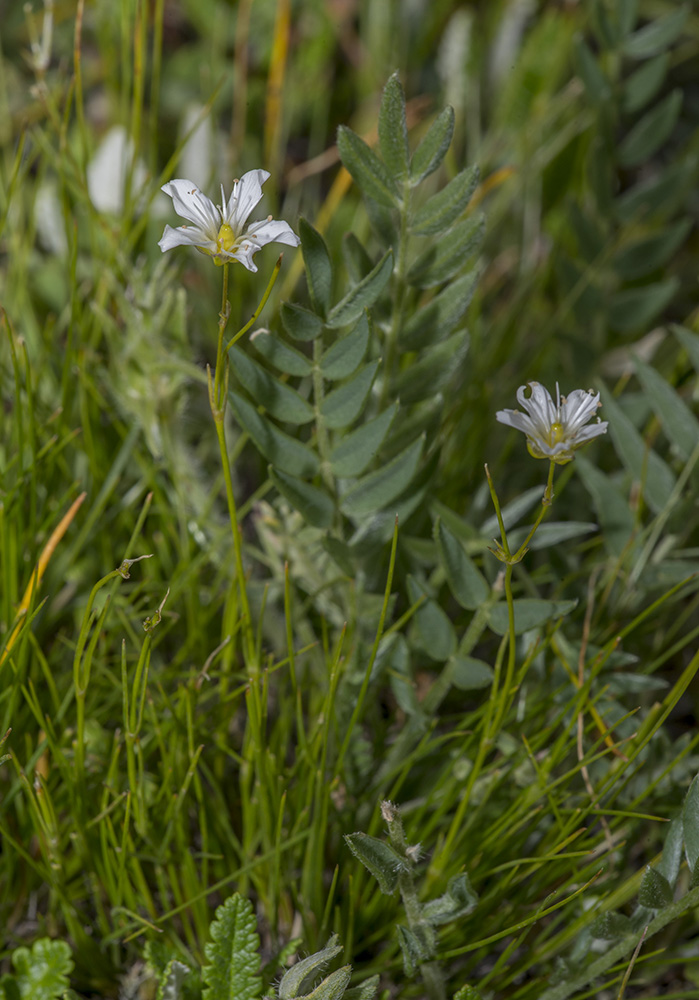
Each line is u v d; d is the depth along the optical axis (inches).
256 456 19.0
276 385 15.4
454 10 26.2
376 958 16.2
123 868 15.6
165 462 17.5
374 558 16.6
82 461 17.9
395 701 17.9
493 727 15.6
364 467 15.6
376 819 16.2
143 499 18.1
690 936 16.9
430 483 16.3
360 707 15.6
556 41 24.1
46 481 17.5
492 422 19.1
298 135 25.5
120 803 16.1
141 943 16.3
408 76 25.8
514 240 22.9
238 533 15.1
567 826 15.8
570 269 19.6
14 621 16.2
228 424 18.1
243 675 16.5
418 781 17.0
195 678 16.5
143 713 16.4
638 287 22.5
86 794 15.9
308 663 17.4
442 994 15.6
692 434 17.0
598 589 17.7
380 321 16.2
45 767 16.1
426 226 15.5
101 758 16.6
